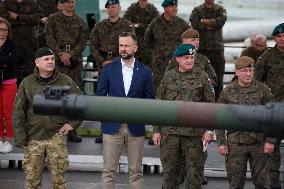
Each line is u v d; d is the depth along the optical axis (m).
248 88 14.34
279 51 17.08
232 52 33.31
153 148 19.84
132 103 6.23
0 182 18.22
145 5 22.66
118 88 15.05
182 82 14.51
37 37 23.53
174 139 14.63
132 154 15.06
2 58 18.80
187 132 14.48
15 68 19.31
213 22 22.31
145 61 22.42
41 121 14.34
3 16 22.83
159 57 20.80
